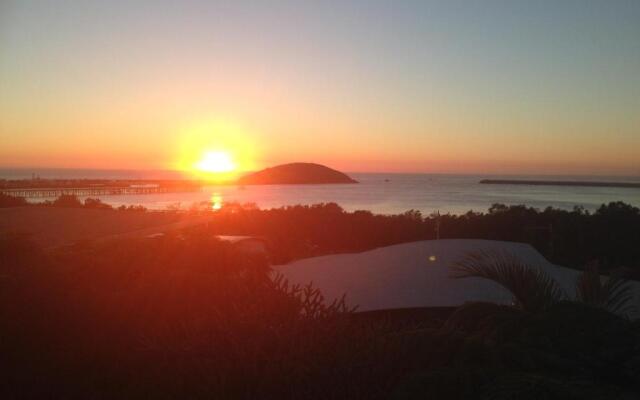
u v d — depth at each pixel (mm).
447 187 140500
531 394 4273
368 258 13906
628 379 5023
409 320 9359
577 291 8453
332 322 5324
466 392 4535
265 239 21297
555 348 5574
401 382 4680
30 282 7672
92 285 8023
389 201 76125
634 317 9438
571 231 27797
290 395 4590
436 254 13641
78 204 48625
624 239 26891
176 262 11492
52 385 5645
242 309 5664
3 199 49031
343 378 4684
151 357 5344
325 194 98625
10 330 6379
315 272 13242
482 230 31172
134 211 42250
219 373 4770
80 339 6332
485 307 6574
